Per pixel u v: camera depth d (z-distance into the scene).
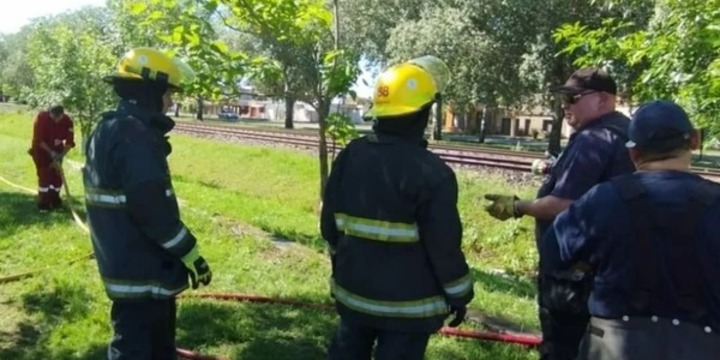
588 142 3.47
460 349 5.00
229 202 13.41
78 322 5.37
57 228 8.69
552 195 3.54
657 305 2.48
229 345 5.01
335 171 3.29
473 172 16.80
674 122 2.56
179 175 22.30
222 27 9.09
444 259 3.01
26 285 6.29
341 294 3.23
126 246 3.42
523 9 29.53
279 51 8.55
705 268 2.45
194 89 7.68
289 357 4.79
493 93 31.77
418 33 30.97
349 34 40.56
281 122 71.06
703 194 2.50
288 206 15.51
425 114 3.14
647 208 2.50
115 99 19.55
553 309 3.59
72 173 16.00
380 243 3.08
